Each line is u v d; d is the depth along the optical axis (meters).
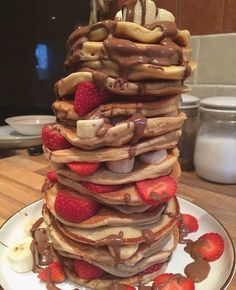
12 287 0.24
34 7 0.66
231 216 0.34
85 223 0.23
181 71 0.22
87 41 0.23
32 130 0.58
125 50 0.21
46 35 0.67
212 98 0.44
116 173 0.23
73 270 0.25
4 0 0.68
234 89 0.48
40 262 0.27
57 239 0.25
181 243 0.29
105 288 0.24
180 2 0.50
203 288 0.24
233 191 0.41
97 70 0.22
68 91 0.24
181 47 0.24
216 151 0.41
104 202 0.23
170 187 0.23
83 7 0.61
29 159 0.53
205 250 0.27
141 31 0.22
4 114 0.76
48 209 0.28
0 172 0.47
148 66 0.21
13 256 0.26
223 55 0.48
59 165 0.24
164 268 0.26
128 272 0.24
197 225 0.31
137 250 0.23
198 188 0.41
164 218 0.26
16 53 0.71
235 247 0.28
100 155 0.22
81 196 0.24
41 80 0.71
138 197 0.23
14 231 0.31
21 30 0.69
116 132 0.21
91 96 0.22
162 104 0.22
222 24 0.47
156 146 0.23
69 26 0.64
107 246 0.24
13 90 0.74
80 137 0.21
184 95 0.48
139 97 0.22
